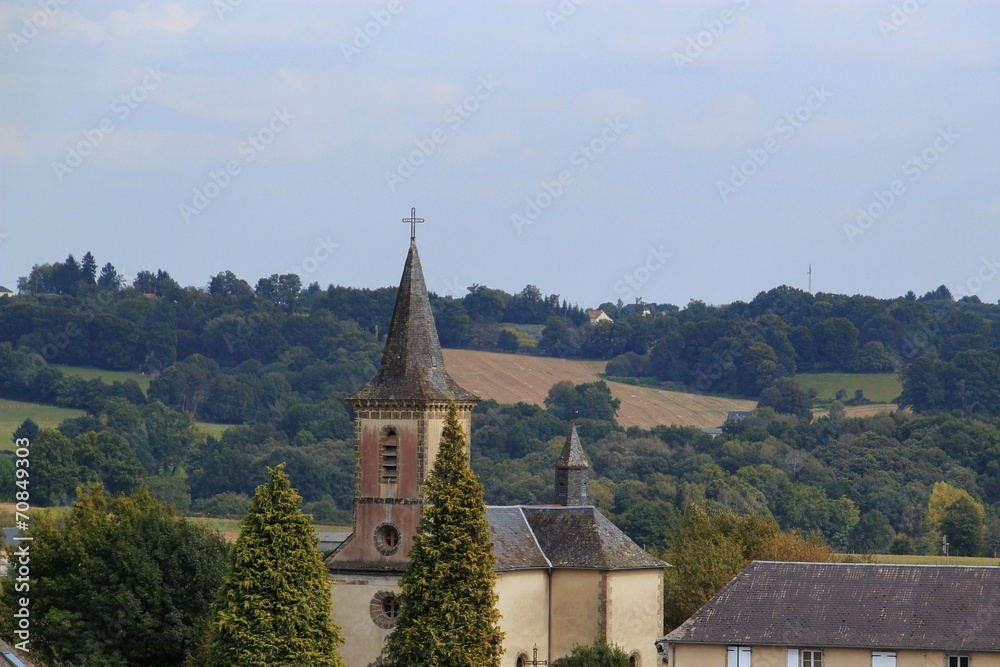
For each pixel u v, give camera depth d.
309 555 199.88
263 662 194.75
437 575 198.12
